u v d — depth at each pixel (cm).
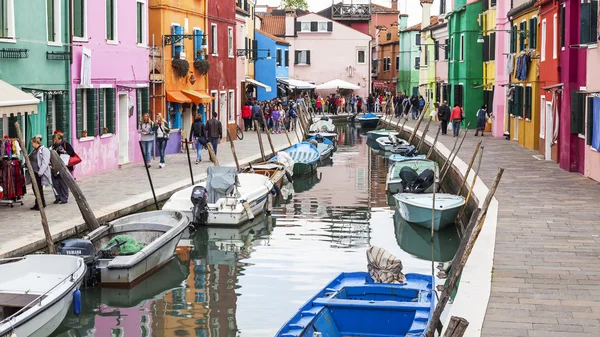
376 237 1925
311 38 7638
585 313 1032
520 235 1531
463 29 4966
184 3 3431
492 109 4431
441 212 1919
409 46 7869
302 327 1029
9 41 1969
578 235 1532
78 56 2347
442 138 4075
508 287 1158
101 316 1290
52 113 2217
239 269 1592
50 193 2059
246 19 5134
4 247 1424
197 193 1911
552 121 2853
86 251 1398
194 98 3447
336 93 7531
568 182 2292
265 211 2219
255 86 5562
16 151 1917
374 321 1106
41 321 1094
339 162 3691
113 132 2645
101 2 2528
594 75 2300
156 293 1415
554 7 2866
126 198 2008
